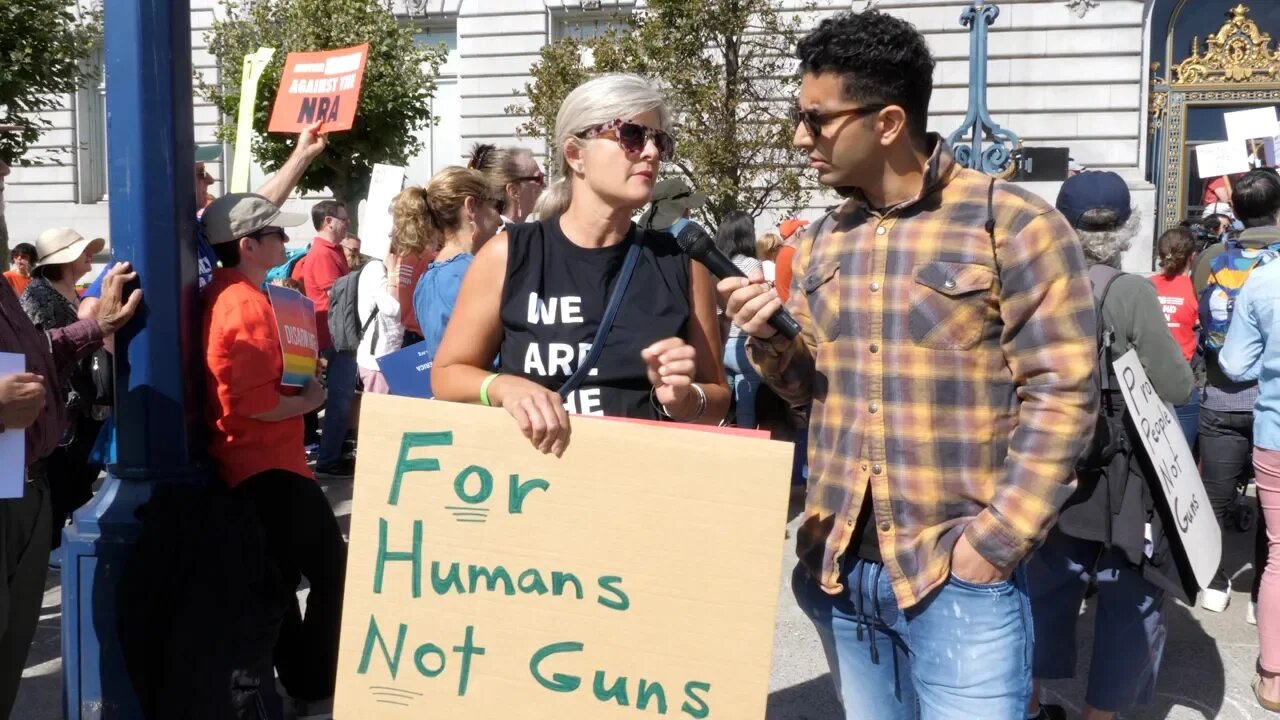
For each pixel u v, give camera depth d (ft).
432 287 10.76
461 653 6.19
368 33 40.40
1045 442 6.19
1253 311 12.48
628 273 6.93
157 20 9.85
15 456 7.78
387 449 6.27
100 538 9.89
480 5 57.98
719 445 5.91
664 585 5.98
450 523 6.21
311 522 11.32
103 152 64.39
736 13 37.50
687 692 5.95
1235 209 16.47
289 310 11.37
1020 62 50.31
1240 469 16.10
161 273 10.05
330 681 11.62
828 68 6.52
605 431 6.03
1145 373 9.85
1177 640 14.65
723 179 37.04
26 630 9.59
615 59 38.68
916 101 6.54
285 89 15.40
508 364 7.00
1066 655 10.37
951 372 6.50
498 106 58.08
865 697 7.23
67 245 19.83
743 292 6.80
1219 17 54.03
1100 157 50.06
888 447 6.64
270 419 10.94
